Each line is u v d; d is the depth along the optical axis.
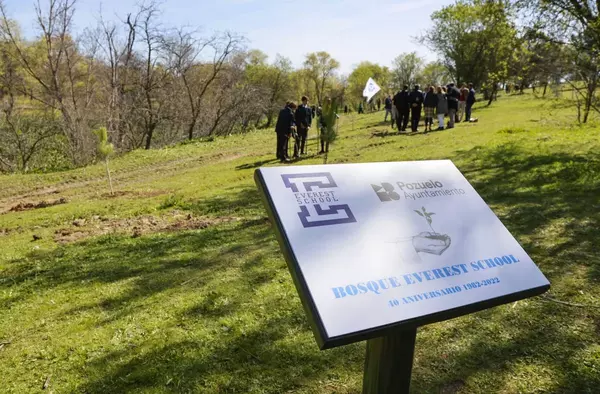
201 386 2.62
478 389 2.47
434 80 55.94
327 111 7.18
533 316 3.12
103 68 24.27
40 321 3.62
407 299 1.53
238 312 3.49
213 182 10.30
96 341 3.21
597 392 2.37
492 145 10.00
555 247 4.25
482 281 1.69
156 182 11.54
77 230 6.76
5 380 2.83
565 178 6.67
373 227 1.71
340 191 1.79
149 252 5.19
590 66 9.70
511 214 5.30
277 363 2.81
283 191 1.68
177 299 3.80
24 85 22.81
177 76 26.98
